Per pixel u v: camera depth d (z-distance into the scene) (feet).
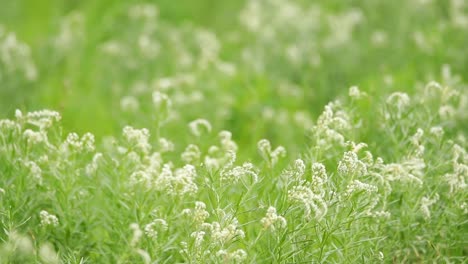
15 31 39.22
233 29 41.93
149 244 16.62
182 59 35.35
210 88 31.86
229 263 15.99
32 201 18.37
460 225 18.78
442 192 19.01
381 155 19.92
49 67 34.68
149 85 33.68
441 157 19.04
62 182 18.44
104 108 30.96
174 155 22.66
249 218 17.95
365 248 17.31
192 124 21.94
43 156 18.81
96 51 36.76
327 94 32.32
